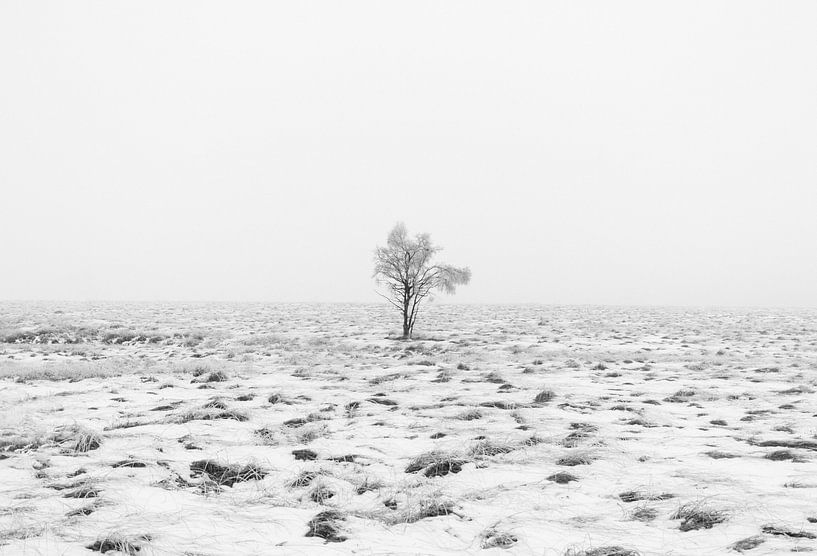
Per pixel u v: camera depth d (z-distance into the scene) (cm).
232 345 2803
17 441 923
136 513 603
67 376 1659
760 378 1677
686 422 1070
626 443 891
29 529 555
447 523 585
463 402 1278
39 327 3525
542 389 1473
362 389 1484
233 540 538
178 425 1035
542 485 695
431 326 4272
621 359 2197
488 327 4212
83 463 799
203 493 682
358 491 695
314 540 543
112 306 7675
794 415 1124
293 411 1182
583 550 501
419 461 791
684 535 532
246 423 1061
